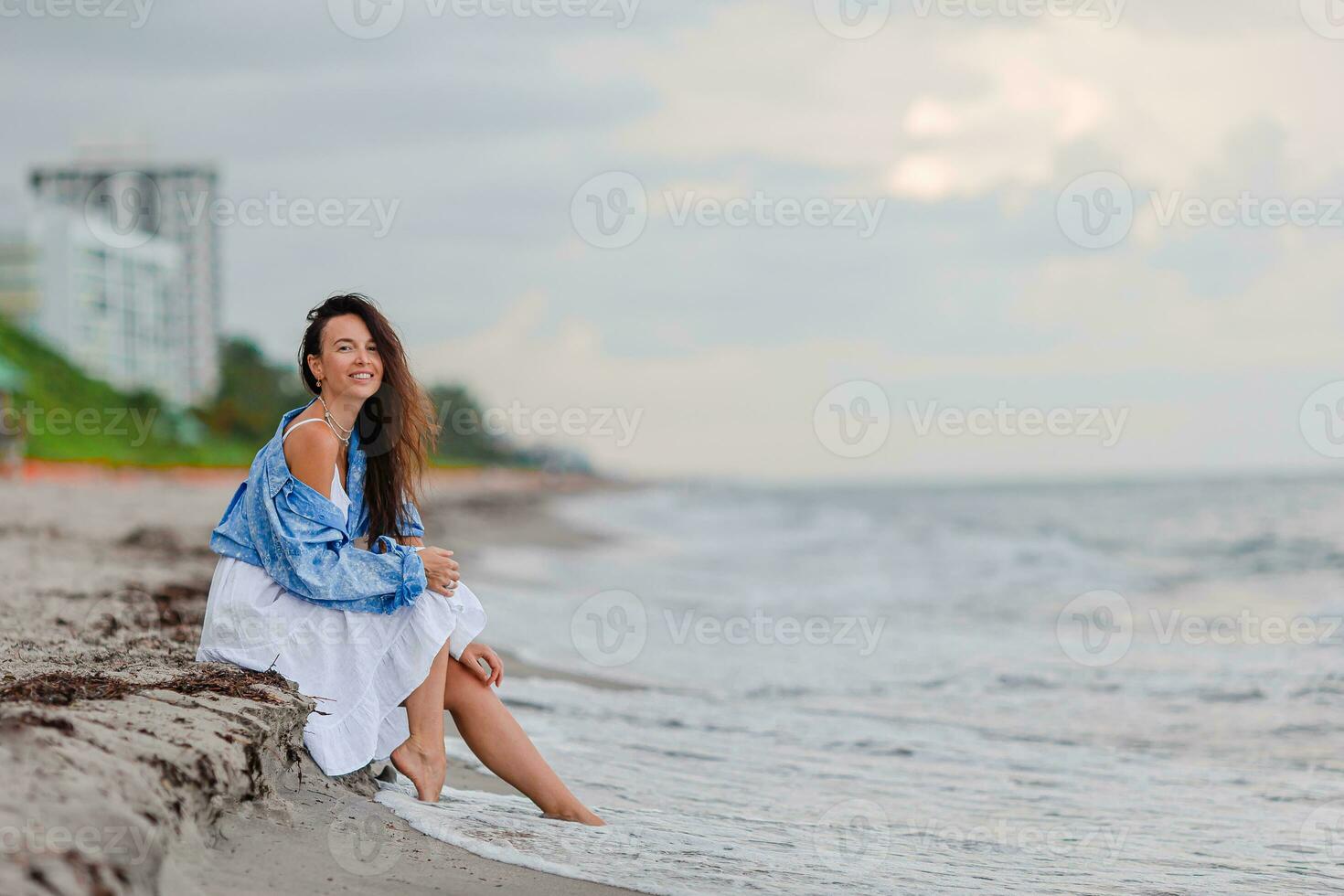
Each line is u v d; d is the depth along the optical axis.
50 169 115.25
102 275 114.31
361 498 5.81
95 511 23.30
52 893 3.10
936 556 26.23
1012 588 20.52
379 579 5.42
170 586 11.38
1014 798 7.04
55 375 65.00
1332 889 5.36
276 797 4.71
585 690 10.02
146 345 119.56
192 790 4.11
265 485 5.44
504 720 5.73
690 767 7.55
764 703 9.95
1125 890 5.29
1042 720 9.39
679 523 44.25
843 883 5.04
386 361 5.68
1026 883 5.31
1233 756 8.16
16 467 36.78
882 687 10.86
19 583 10.98
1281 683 10.60
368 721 5.38
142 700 4.68
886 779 7.47
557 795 5.71
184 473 52.88
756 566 25.14
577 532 38.53
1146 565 22.92
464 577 20.53
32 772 3.61
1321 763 7.93
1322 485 40.19
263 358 131.88
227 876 3.98
